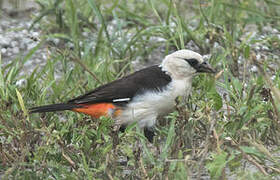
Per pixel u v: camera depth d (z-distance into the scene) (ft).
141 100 36.60
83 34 56.95
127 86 36.65
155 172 30.48
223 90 44.01
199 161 31.04
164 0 56.08
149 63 51.90
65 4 56.03
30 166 34.47
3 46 55.98
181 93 36.83
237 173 31.35
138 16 53.21
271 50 51.55
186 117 32.89
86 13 57.26
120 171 32.53
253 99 36.27
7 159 34.27
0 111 36.73
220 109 37.96
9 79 41.01
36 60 53.01
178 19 45.01
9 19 62.64
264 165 32.14
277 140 35.83
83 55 50.57
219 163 29.99
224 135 33.22
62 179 32.53
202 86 39.32
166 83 36.60
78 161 33.30
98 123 34.27
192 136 33.30
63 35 52.85
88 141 33.09
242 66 47.88
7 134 35.37
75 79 45.91
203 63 36.70
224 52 45.96
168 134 31.96
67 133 35.88
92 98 36.58
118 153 34.17
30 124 34.73
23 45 56.18
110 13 55.47
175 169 31.04
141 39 52.03
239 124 33.68
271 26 54.39
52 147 33.65
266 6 58.39
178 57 36.63
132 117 36.96
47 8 58.59
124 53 50.57
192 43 54.03
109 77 43.96
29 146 34.94
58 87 41.39
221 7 55.11
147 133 37.52
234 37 50.60
